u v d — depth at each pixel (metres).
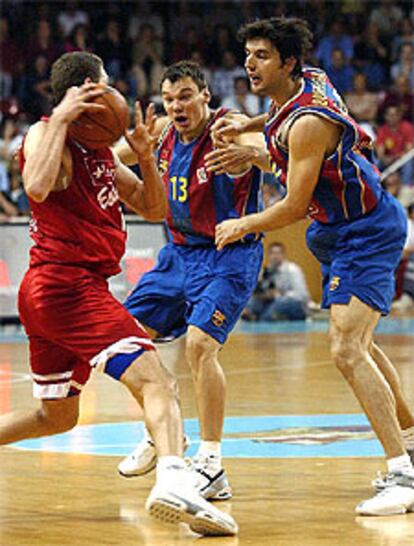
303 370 23.09
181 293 12.35
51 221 9.80
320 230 11.50
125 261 32.03
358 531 9.88
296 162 10.88
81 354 9.75
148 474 12.56
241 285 12.05
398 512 10.62
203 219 12.26
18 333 31.38
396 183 37.78
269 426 16.03
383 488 11.13
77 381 10.33
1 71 43.34
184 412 17.50
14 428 10.54
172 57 46.00
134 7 47.38
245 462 13.27
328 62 45.53
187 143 12.34
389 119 40.31
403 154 39.78
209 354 11.71
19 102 41.16
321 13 47.53
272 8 47.94
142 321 12.51
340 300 11.16
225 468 12.90
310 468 12.84
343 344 11.13
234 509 10.83
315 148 10.85
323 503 11.08
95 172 9.78
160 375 9.58
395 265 11.39
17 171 35.28
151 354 9.66
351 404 18.36
